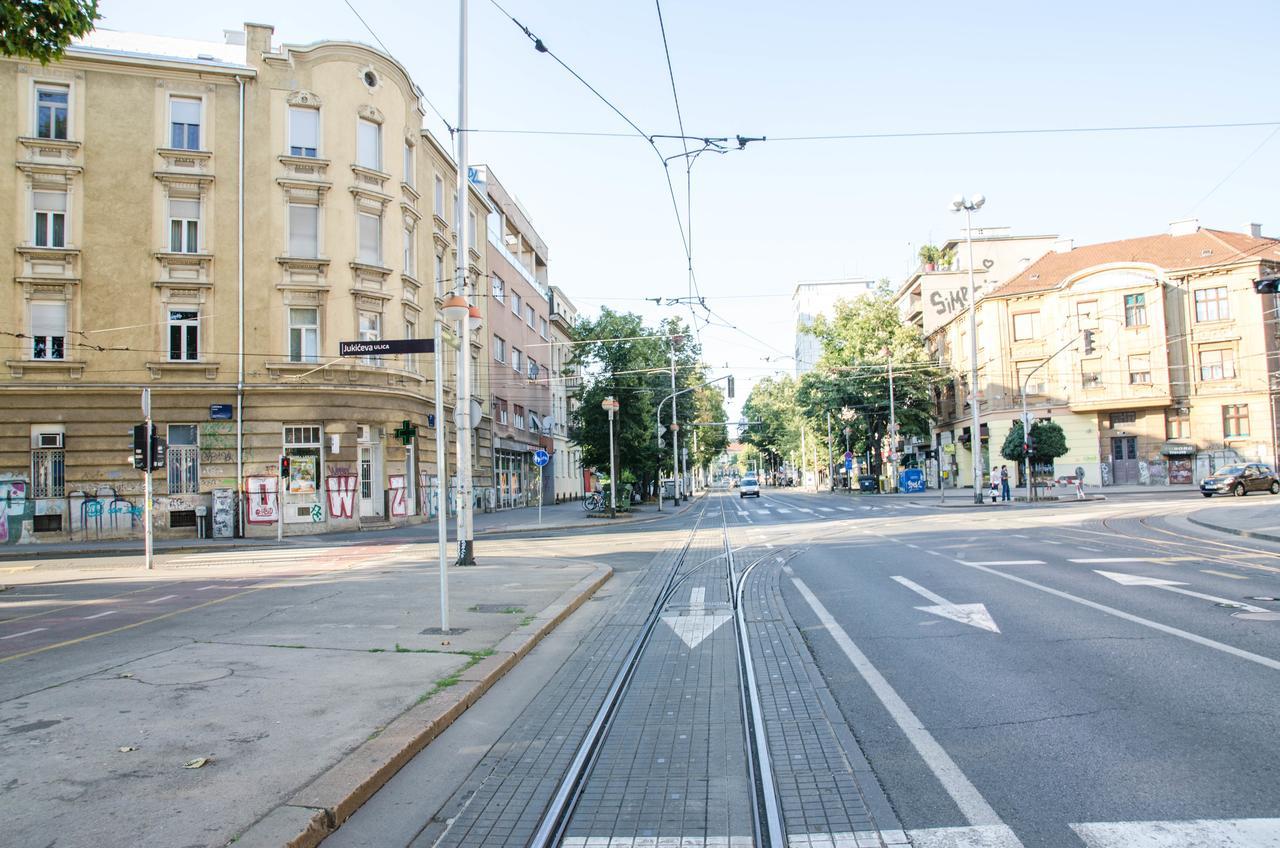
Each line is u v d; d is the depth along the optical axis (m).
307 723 5.39
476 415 17.84
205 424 26.61
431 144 32.66
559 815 4.17
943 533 20.92
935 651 7.43
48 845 3.61
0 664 7.52
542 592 11.55
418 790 4.57
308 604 10.92
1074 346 48.06
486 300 40.94
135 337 26.38
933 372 57.94
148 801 4.09
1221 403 45.06
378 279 28.70
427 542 23.48
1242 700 5.54
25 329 25.83
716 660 7.66
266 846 3.60
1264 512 23.89
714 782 4.63
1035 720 5.35
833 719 5.60
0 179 25.77
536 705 6.26
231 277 27.03
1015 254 62.59
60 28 9.78
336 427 27.52
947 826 3.88
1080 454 48.00
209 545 23.98
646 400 38.50
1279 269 44.81
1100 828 3.78
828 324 62.06
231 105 27.44
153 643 8.38
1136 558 14.05
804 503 48.44
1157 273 46.06
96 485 25.97
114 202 26.48
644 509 44.81
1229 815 3.85
